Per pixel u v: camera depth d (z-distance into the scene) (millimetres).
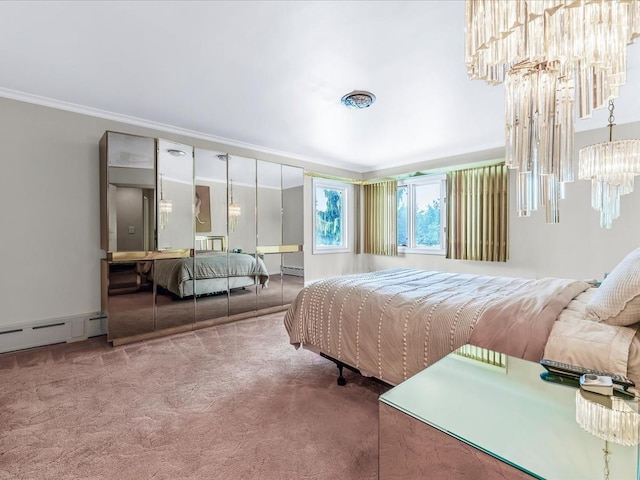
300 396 1968
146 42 1987
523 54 1183
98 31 1877
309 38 1929
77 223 3055
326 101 2842
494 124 3404
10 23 1802
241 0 1613
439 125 3426
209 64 2244
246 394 1991
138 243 3082
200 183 3559
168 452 1453
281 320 3824
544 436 1030
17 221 2770
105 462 1388
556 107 1562
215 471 1336
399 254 5344
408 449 1107
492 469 944
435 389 1252
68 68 2318
